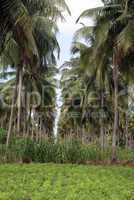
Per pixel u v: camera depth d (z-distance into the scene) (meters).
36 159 23.50
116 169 19.83
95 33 24.23
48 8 19.02
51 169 18.30
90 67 26.84
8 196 10.66
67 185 13.22
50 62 28.20
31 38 17.11
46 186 12.71
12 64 28.39
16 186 12.60
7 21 16.67
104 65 25.84
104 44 24.52
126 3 22.03
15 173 16.52
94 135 45.81
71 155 24.06
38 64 26.94
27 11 16.89
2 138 29.98
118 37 22.27
